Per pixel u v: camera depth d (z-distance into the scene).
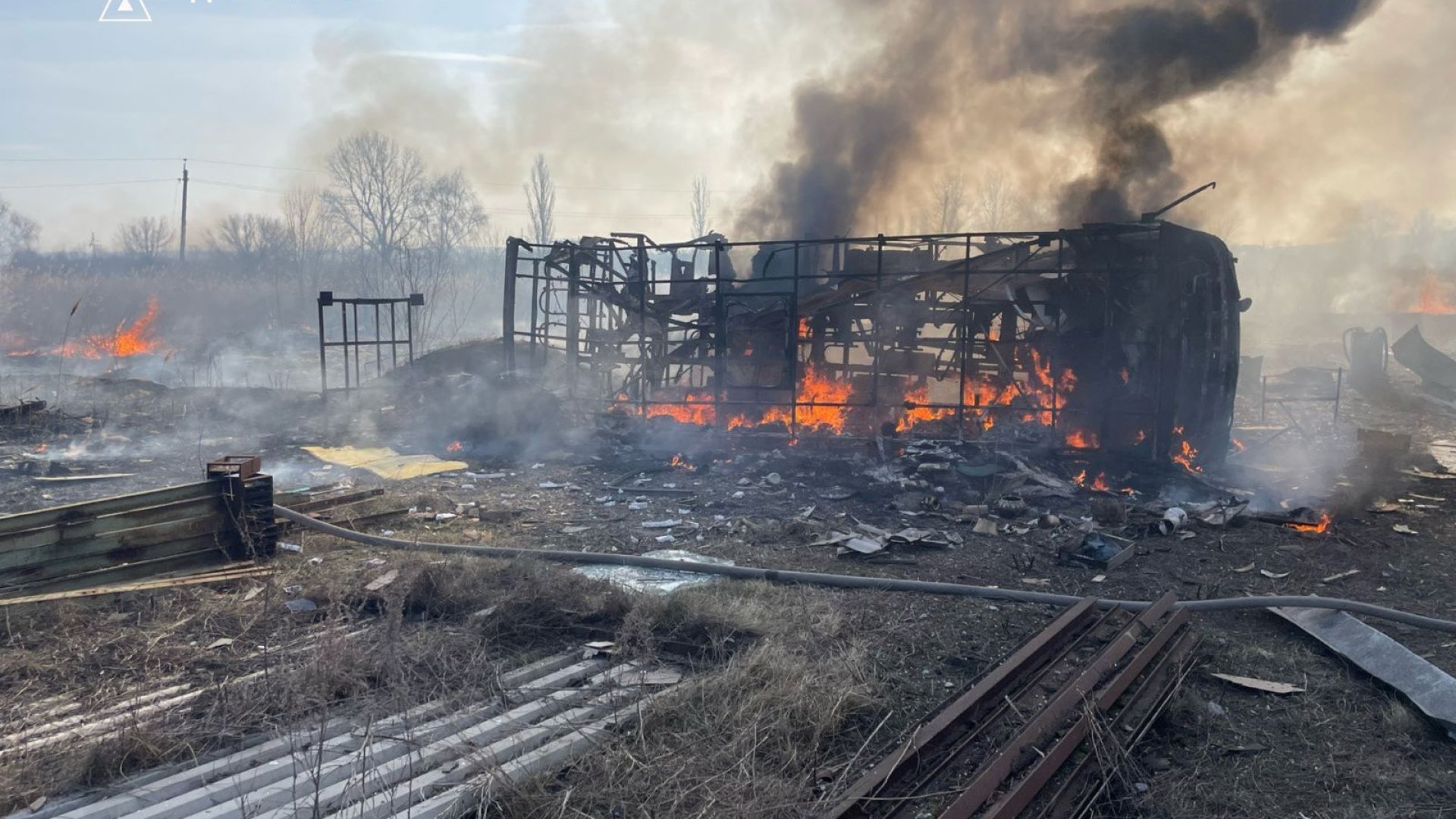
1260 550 8.98
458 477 12.36
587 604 6.71
